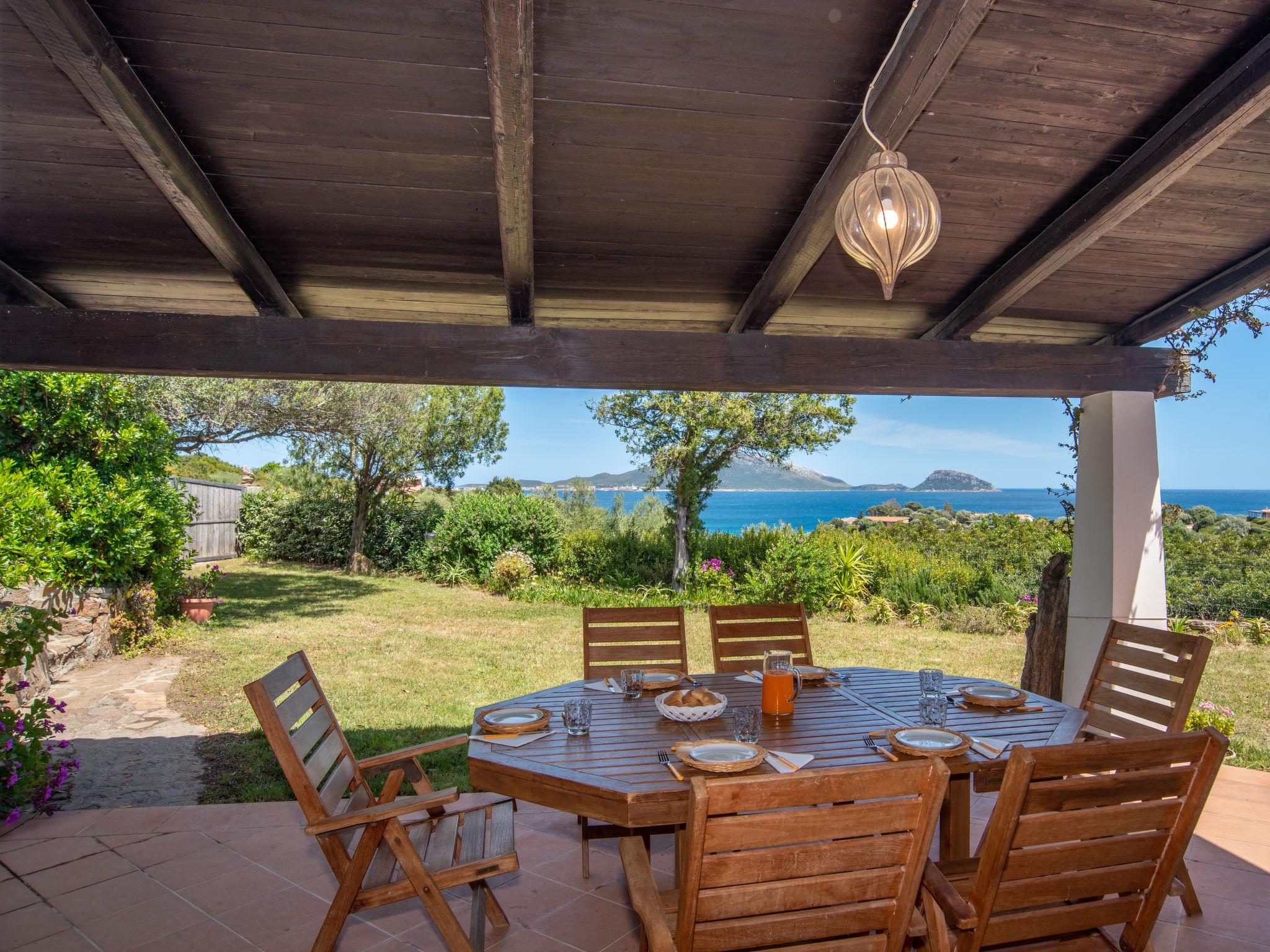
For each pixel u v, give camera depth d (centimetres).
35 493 593
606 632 352
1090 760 159
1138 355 442
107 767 420
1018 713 268
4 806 342
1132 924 178
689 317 429
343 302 402
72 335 353
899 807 153
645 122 289
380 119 284
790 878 149
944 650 745
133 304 404
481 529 1209
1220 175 323
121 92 249
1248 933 259
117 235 341
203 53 256
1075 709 272
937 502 6731
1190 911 269
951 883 200
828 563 964
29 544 582
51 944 250
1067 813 162
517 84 243
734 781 138
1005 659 702
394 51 259
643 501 1355
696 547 1097
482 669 652
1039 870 164
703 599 996
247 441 982
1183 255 380
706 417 1026
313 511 1391
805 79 276
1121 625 308
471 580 1202
